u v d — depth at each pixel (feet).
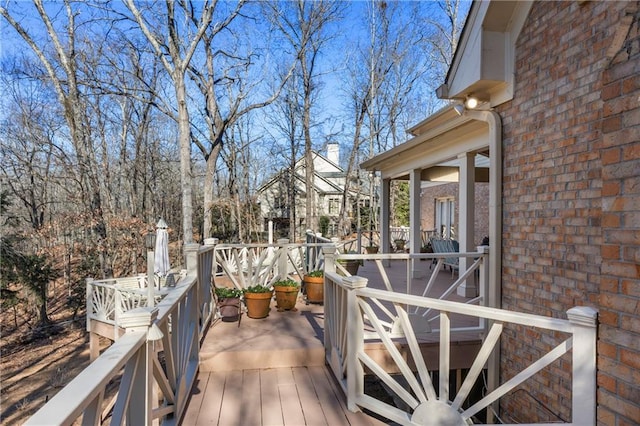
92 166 43.68
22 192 46.32
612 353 6.17
